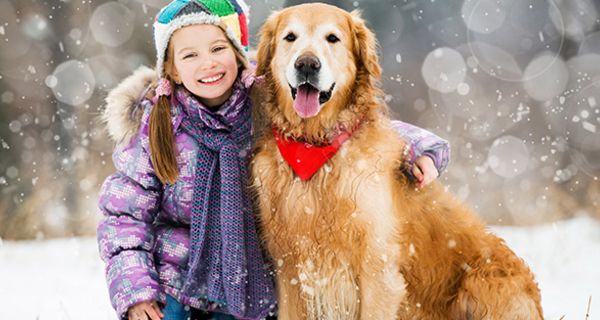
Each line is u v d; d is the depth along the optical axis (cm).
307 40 363
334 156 362
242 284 353
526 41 1678
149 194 356
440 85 1525
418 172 377
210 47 351
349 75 372
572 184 1072
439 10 1836
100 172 975
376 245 358
